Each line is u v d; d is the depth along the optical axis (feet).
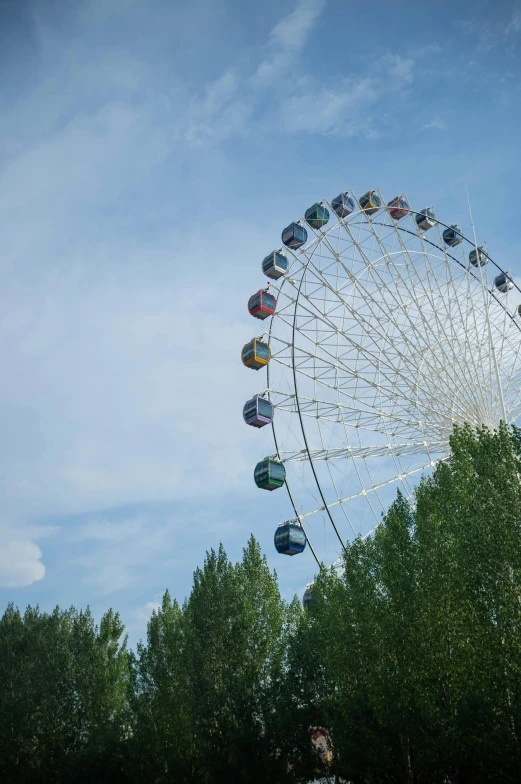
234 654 196.54
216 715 188.03
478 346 247.29
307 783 190.60
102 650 254.06
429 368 235.81
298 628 205.05
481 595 130.21
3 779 231.30
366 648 155.84
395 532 161.17
